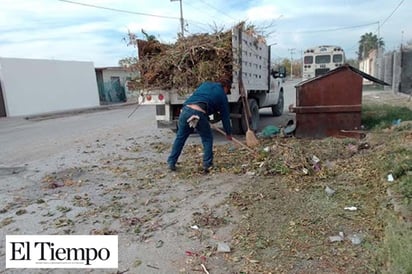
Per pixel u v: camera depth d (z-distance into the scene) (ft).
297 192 14.21
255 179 16.25
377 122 26.23
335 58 79.10
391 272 8.01
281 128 27.32
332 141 21.94
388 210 11.50
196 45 24.00
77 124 45.29
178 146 18.48
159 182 16.94
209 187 15.78
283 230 11.08
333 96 23.39
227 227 11.64
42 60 68.39
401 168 14.53
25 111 64.59
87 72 79.82
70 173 19.38
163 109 25.22
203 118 17.54
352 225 11.11
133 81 25.94
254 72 28.32
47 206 14.43
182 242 10.84
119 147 26.32
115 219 12.82
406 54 52.47
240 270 9.14
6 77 61.52
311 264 9.17
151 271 9.39
